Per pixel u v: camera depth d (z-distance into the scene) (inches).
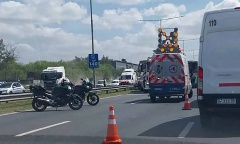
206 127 498.0
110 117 374.3
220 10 462.9
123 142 404.2
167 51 1094.4
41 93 784.3
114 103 935.7
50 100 779.4
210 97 465.7
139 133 461.7
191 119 581.9
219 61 462.6
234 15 457.7
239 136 434.6
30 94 1071.6
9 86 1590.8
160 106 823.7
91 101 887.1
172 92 942.4
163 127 507.8
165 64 946.1
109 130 372.5
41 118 636.1
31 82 2674.7
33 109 823.7
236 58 457.7
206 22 468.4
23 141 421.1
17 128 521.0
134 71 2490.2
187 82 992.9
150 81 952.9
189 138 424.8
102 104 904.3
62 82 810.2
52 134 462.3
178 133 458.6
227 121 548.1
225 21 460.4
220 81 461.7
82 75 3181.6
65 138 433.1
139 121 573.9
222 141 405.7
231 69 458.3
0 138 440.1
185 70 966.4
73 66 3543.3
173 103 903.1
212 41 465.4
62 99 780.0
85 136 444.1
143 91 1632.6
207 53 466.9
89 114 680.4
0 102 959.6
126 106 836.0
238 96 456.1
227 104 460.4
